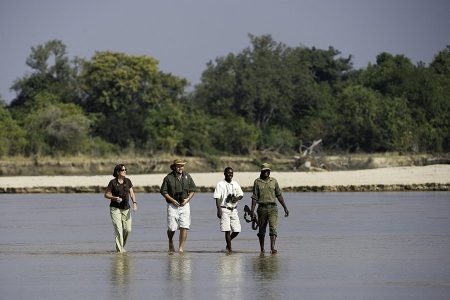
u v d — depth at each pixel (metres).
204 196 112.12
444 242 55.88
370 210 84.81
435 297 35.50
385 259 47.47
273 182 51.53
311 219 75.19
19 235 64.31
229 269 44.03
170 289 37.78
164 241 59.44
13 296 36.34
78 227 70.75
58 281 40.31
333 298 35.34
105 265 45.91
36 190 126.88
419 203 94.31
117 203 52.19
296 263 46.22
